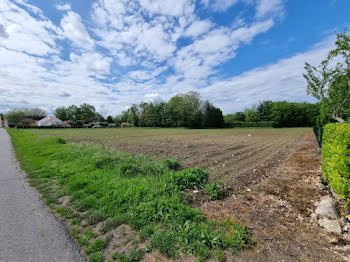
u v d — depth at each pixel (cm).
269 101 5797
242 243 219
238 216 291
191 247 212
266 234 244
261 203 341
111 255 206
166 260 198
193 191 394
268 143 1313
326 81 643
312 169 562
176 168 617
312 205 327
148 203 309
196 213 289
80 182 414
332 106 679
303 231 252
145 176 472
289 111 4962
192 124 5453
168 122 5944
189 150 1023
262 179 485
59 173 495
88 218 282
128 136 2142
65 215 292
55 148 838
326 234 244
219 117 5453
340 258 200
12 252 205
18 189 400
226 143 1365
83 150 763
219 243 218
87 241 229
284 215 297
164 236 231
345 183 264
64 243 224
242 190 408
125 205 316
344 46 566
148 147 1159
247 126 5244
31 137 1527
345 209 276
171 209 289
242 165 644
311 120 4881
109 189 379
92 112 9369
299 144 1180
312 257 202
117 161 587
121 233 247
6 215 288
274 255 204
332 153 316
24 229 251
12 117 5506
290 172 542
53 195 367
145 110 6669
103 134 2511
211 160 743
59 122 7312
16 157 744
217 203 342
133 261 197
